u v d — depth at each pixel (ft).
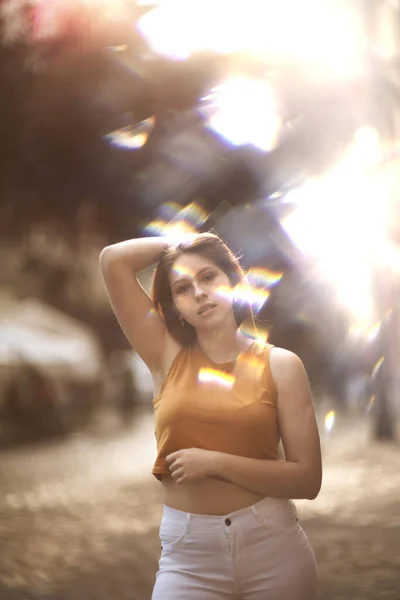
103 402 118.32
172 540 12.17
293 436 12.05
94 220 57.93
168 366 12.75
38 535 36.68
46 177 52.03
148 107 41.11
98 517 40.98
